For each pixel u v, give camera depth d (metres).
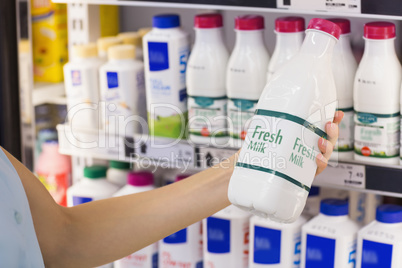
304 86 1.10
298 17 1.56
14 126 1.86
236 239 1.73
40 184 1.21
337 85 1.49
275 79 1.14
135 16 2.07
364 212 1.83
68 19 1.95
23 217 1.01
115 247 1.24
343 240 1.57
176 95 1.71
